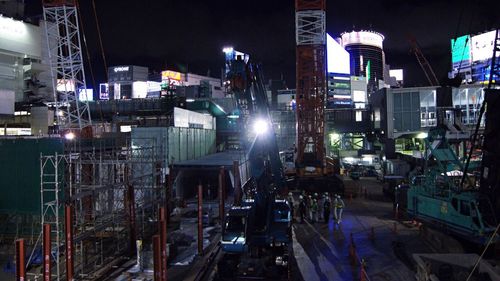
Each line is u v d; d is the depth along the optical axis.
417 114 59.81
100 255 22.61
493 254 21.02
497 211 23.34
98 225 22.00
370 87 163.00
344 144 75.94
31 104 72.06
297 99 50.97
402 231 27.98
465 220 22.50
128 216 23.80
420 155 49.56
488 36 93.50
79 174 23.47
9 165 24.52
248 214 19.59
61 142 24.12
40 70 83.00
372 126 69.44
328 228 28.92
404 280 18.83
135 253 23.31
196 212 34.53
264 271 18.14
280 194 24.95
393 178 41.50
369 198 41.25
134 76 157.88
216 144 66.12
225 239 19.47
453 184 25.73
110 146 32.00
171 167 35.88
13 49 78.06
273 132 23.30
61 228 22.48
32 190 24.25
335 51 139.50
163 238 17.36
